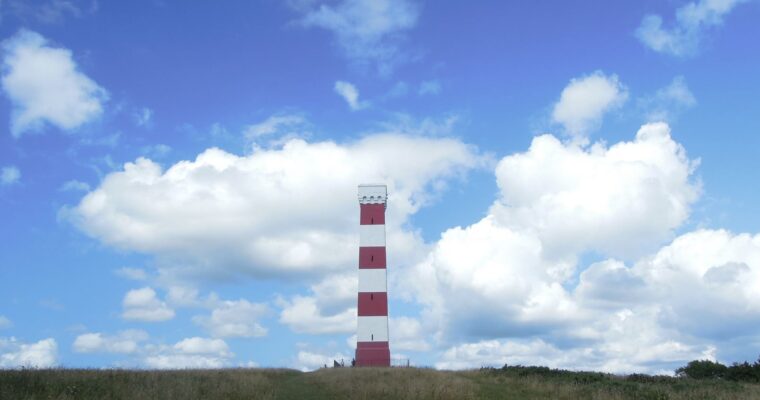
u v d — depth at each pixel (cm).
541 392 3625
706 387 3734
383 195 8225
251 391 3331
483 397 3416
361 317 7700
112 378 3409
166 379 3534
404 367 5600
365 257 7950
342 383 3919
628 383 3941
